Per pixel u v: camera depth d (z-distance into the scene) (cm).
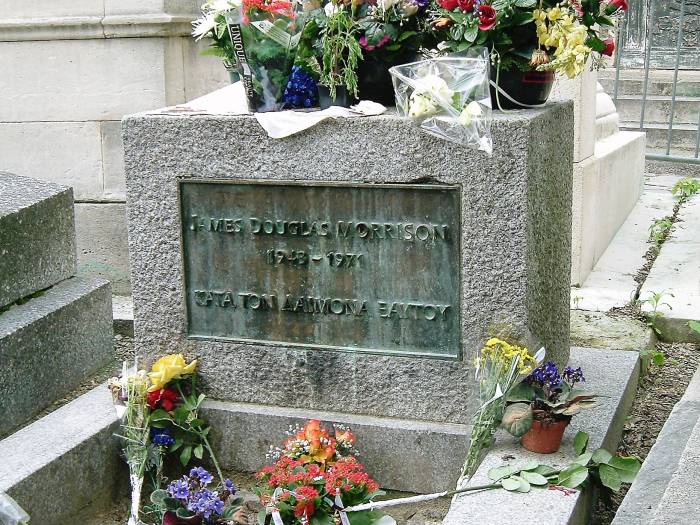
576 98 355
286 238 264
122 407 262
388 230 257
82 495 259
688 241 417
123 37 372
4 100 384
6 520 212
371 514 241
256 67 263
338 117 254
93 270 389
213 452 274
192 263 272
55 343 300
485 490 234
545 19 251
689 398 264
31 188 316
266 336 270
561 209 276
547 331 272
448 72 249
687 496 211
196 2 377
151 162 268
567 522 222
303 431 254
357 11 261
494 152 246
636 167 475
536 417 245
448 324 258
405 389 262
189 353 275
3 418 282
